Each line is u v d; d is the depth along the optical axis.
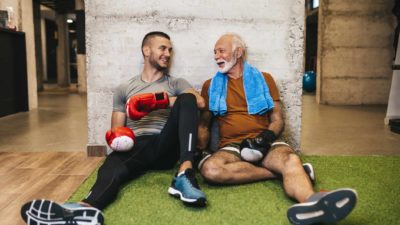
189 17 2.60
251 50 2.61
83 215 1.42
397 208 1.69
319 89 6.98
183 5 2.59
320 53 6.91
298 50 2.61
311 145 3.16
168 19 2.60
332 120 4.72
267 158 1.97
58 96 8.55
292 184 1.68
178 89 2.35
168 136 2.07
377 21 6.75
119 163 1.95
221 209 1.70
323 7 6.76
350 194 1.33
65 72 12.52
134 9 2.59
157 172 2.28
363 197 1.83
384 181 2.10
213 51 2.62
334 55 6.85
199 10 2.59
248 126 2.18
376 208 1.69
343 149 2.99
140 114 2.04
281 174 1.90
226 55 2.25
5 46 5.04
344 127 4.14
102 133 2.71
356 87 6.90
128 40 2.62
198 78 2.64
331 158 2.65
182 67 2.64
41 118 4.83
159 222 1.57
